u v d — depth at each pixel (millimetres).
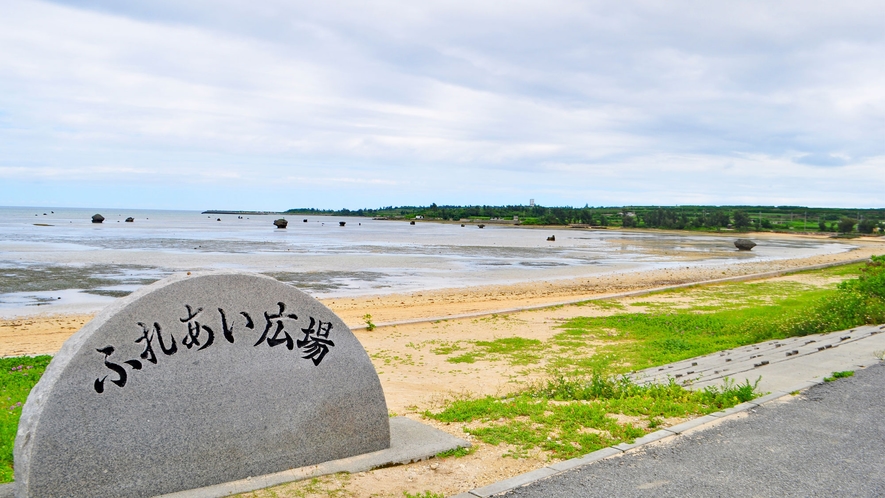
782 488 5227
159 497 4969
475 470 5805
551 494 5129
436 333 17500
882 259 21734
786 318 16266
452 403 9141
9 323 19625
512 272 39781
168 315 5109
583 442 6367
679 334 16609
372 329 18047
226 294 5387
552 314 20938
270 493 5184
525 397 8977
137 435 4938
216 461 5277
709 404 7641
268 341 5582
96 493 4766
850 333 12875
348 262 44594
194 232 96562
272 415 5562
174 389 5105
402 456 5980
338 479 5535
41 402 4641
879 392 8086
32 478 4535
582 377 11461
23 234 77062
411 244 72500
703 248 75438
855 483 5324
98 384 4801
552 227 173250
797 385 8398
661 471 5590
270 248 59031
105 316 4906
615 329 17859
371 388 6102
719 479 5410
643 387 8852
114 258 43531
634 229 159500
